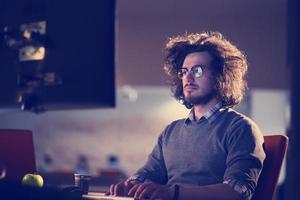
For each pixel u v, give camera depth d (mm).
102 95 1377
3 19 1563
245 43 6629
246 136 1983
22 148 2318
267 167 1991
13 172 2281
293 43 2219
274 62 6613
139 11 6578
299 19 2201
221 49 2230
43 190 1293
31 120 8297
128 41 6715
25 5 1517
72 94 1414
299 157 2145
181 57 2354
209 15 6629
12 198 1289
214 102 2186
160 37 6680
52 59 1451
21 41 1504
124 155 8188
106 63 1374
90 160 8211
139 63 6699
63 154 8266
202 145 2117
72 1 1426
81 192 1368
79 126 8273
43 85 1463
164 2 6277
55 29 1451
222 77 2199
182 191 1710
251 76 6617
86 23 1401
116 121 8219
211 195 1764
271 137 2055
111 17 1376
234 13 6586
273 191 1972
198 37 2305
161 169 2289
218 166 2064
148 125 8172
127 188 1853
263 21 6617
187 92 2184
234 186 1812
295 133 2166
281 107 7750
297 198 2127
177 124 2283
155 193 1588
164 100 8172
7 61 1533
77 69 1409
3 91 1541
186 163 2152
